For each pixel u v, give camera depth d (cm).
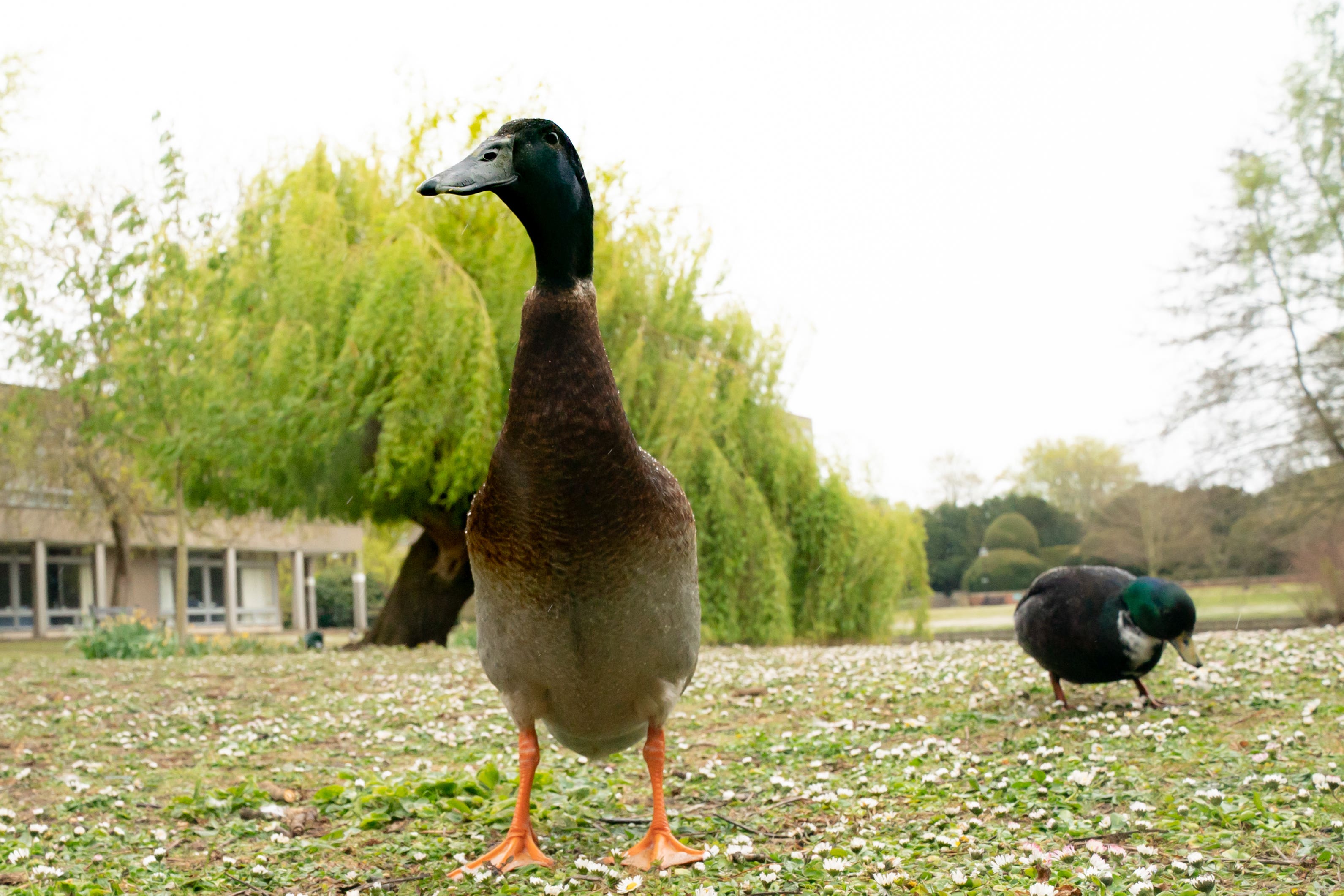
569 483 339
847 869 365
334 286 1532
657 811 403
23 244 1988
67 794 580
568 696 388
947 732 639
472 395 1452
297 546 4559
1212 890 325
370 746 704
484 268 1603
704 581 1650
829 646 1761
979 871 358
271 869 415
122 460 2722
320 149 1769
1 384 2366
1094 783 470
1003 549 4972
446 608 1728
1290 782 443
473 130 1652
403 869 409
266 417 1478
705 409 1673
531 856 396
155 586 4278
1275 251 2470
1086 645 639
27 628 3822
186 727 817
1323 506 2484
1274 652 879
